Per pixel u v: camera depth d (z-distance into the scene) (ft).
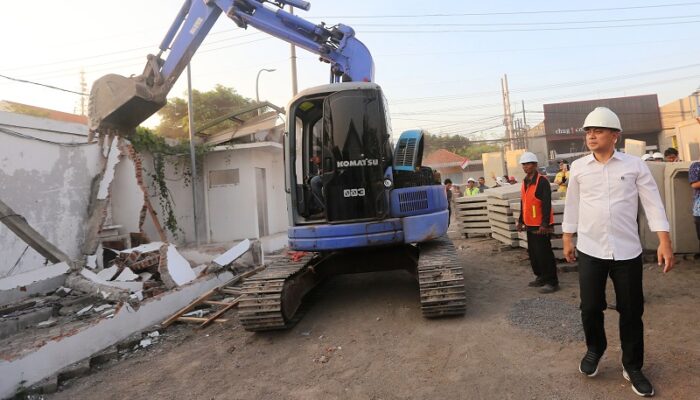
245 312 16.70
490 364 12.71
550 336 14.12
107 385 14.38
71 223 29.86
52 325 19.08
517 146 151.74
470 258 29.30
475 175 143.33
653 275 20.38
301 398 12.01
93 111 25.34
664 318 14.89
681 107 129.49
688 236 22.27
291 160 19.26
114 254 29.48
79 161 30.78
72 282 23.91
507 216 30.14
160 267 24.76
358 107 17.85
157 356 16.74
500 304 18.26
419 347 14.62
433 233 18.49
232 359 15.51
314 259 22.48
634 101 137.18
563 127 141.49
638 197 10.43
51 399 13.67
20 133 27.02
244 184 43.80
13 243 25.16
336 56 23.82
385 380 12.51
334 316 19.02
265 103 45.91
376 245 17.98
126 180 34.04
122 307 18.83
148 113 26.12
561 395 10.59
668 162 23.72
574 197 11.41
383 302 20.33
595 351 11.13
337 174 17.85
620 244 10.18
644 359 11.91
